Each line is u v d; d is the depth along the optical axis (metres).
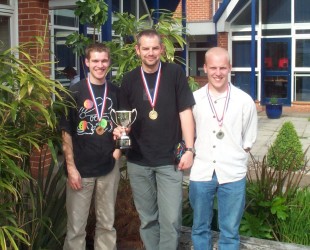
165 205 3.72
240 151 3.67
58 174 4.07
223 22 18.31
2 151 3.08
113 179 3.87
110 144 3.78
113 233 3.99
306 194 4.69
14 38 7.16
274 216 4.51
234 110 3.61
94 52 3.64
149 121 3.68
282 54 18.19
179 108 3.68
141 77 3.70
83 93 3.70
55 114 3.61
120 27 5.57
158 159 3.70
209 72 3.58
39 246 3.86
